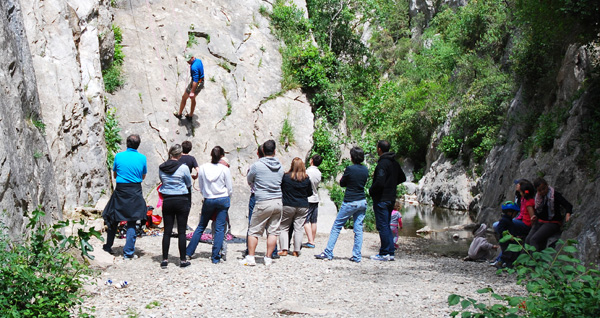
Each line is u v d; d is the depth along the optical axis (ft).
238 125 45.78
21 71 25.95
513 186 46.60
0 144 20.11
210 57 49.37
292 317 17.60
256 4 55.88
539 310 13.10
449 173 78.69
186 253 26.84
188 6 51.88
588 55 41.65
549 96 50.34
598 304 12.68
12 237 19.97
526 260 13.46
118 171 26.14
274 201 26.02
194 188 40.78
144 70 45.60
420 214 65.67
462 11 100.83
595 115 36.88
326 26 70.69
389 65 128.57
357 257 28.99
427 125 99.55
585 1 31.86
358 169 29.19
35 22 34.58
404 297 20.40
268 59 52.26
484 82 76.43
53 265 17.24
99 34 42.27
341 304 19.45
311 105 52.19
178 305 18.79
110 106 42.04
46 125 31.94
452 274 26.35
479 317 12.60
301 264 27.14
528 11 36.60
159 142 42.16
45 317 15.35
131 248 26.32
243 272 24.48
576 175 35.17
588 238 24.86
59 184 31.99
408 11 142.00
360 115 64.34
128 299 19.38
